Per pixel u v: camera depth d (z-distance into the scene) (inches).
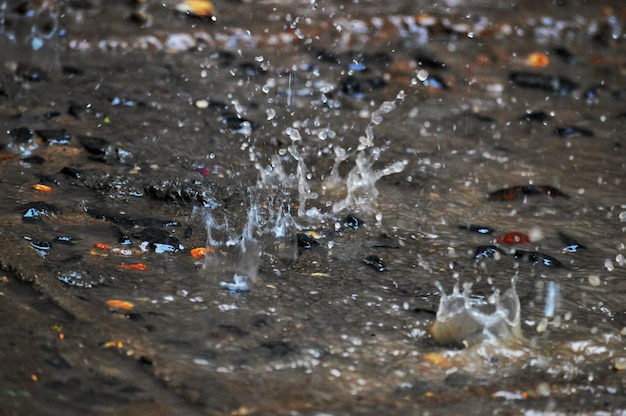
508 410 278.2
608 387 293.6
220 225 381.7
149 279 335.0
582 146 499.5
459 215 410.9
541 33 668.1
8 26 570.6
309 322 317.7
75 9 617.0
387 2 691.4
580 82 595.2
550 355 308.7
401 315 326.3
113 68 551.2
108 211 385.1
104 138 459.2
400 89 562.6
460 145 489.7
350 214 404.5
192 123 488.4
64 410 260.2
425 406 277.3
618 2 731.4
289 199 413.7
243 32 619.8
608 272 366.9
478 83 581.6
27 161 426.6
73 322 303.3
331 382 285.6
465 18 673.6
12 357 280.8
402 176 447.5
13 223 365.4
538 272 364.2
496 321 322.3
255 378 284.0
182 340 300.2
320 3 677.3
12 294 316.2
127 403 266.2
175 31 606.9
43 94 507.2
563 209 423.5
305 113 515.8
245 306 324.2
